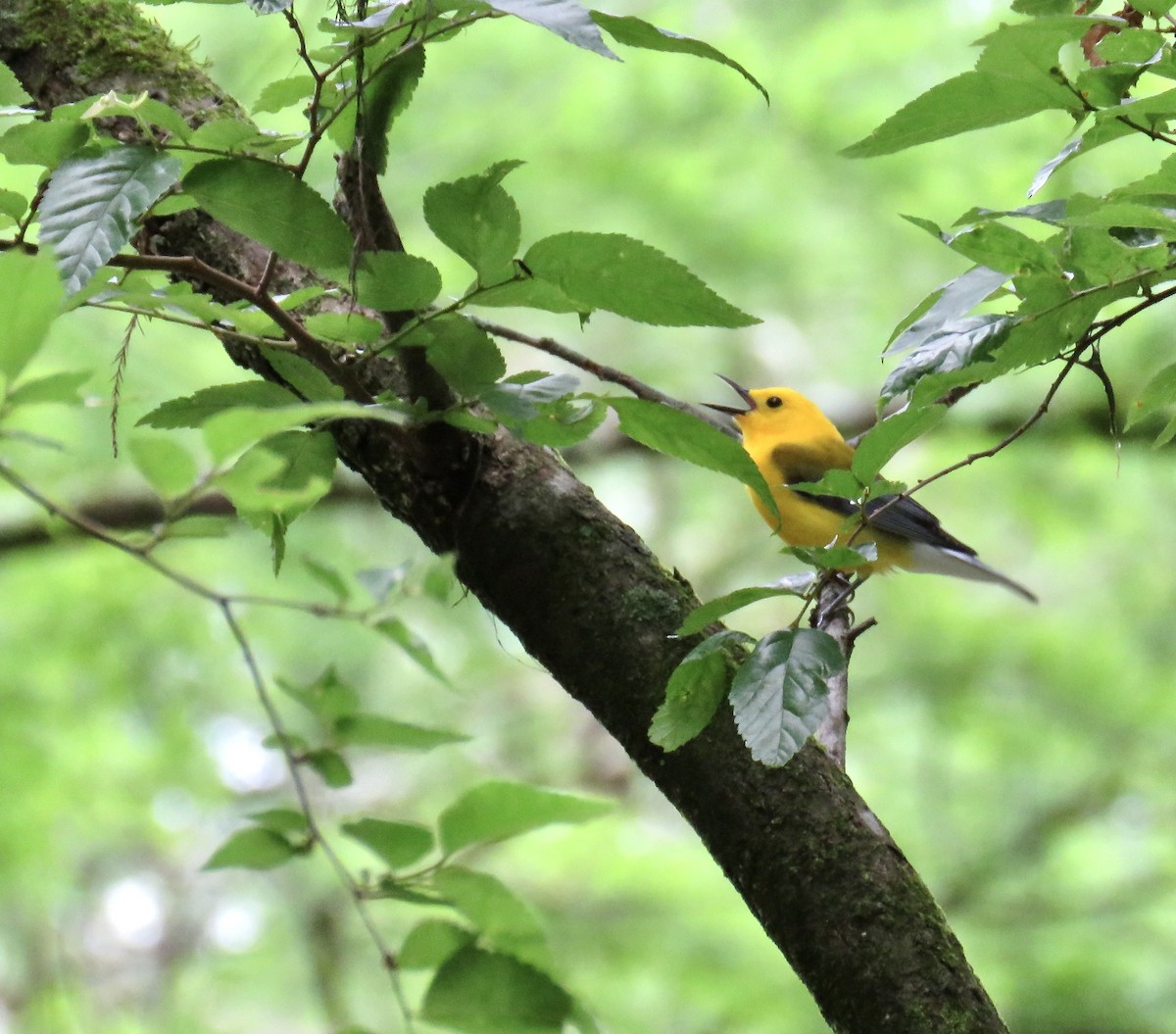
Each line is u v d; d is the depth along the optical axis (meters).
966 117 3.47
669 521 17.39
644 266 3.21
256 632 14.05
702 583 17.34
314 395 3.76
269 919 15.66
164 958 15.38
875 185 13.66
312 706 3.56
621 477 17.44
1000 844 14.28
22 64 4.90
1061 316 3.50
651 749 4.09
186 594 13.68
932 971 3.75
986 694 15.16
